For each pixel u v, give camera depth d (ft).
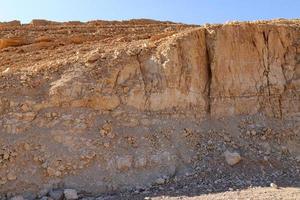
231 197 31.50
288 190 33.32
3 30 65.41
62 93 40.93
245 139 41.57
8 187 34.78
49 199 33.35
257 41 46.65
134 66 43.93
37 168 36.04
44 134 38.22
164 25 67.51
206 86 44.86
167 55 44.19
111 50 46.26
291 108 44.75
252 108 44.32
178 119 41.86
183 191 34.04
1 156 36.35
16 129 38.24
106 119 40.29
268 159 39.60
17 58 52.42
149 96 42.37
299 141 42.22
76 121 39.37
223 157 39.17
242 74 45.47
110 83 42.32
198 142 40.55
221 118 43.27
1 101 40.16
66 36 60.75
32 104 40.09
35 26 67.92
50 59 49.44
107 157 37.52
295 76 46.50
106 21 70.85
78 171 36.32
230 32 46.24
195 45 45.29
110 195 34.58
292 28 48.42
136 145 38.88
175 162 38.22
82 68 43.52
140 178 36.50
